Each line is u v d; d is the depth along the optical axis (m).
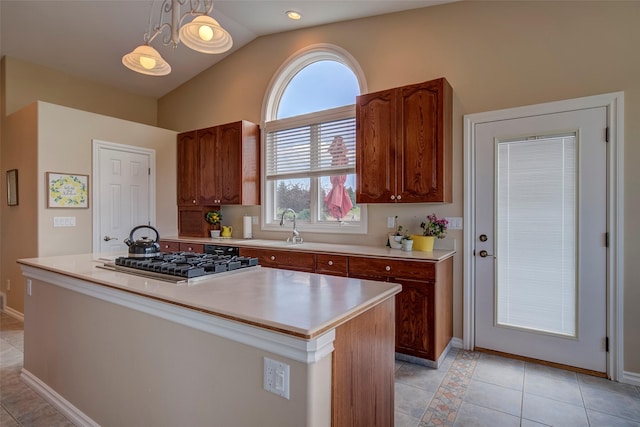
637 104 2.29
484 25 2.83
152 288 1.46
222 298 1.30
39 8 3.28
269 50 4.12
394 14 3.26
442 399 2.10
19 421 1.89
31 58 3.96
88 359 1.77
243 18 3.66
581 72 2.47
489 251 2.79
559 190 2.53
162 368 1.41
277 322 1.03
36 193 3.40
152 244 2.12
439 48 3.03
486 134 2.81
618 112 2.33
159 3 3.23
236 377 1.16
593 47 2.43
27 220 3.54
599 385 2.27
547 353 2.57
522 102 2.67
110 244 3.95
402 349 2.62
